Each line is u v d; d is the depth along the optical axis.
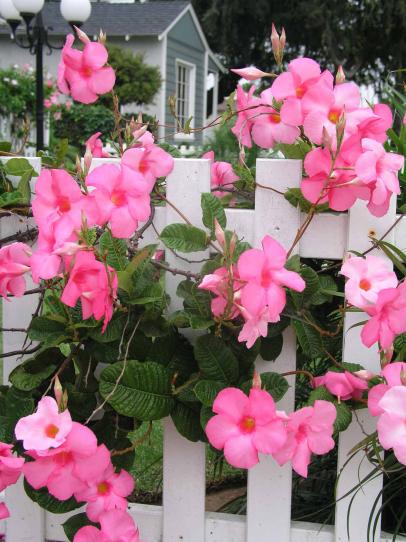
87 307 1.07
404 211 1.35
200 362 1.19
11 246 1.21
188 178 1.33
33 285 1.44
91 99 1.34
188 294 1.21
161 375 1.20
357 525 1.34
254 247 1.32
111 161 1.40
